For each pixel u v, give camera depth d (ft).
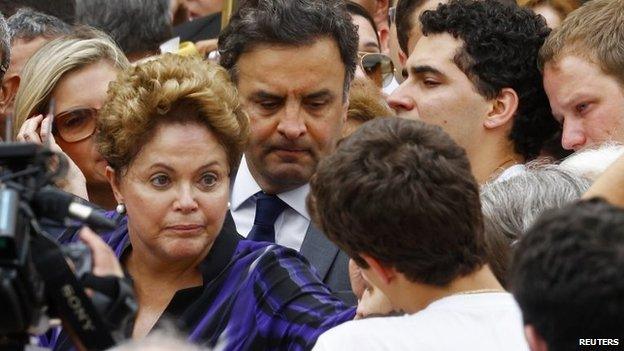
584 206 18.38
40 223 20.92
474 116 35.91
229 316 28.02
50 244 20.62
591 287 17.53
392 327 22.67
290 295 27.81
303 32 34.63
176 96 27.71
